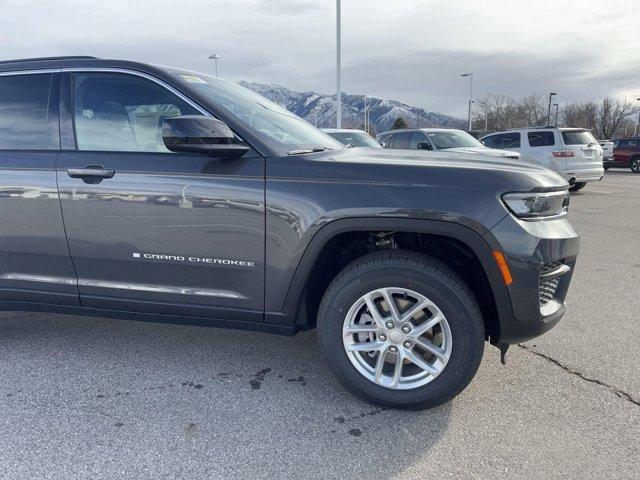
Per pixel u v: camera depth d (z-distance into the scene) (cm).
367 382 275
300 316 291
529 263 248
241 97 335
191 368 328
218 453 242
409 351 267
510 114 6506
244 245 277
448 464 233
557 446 245
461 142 1166
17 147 311
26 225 308
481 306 280
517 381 308
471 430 259
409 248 288
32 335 379
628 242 715
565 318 414
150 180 284
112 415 273
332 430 260
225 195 274
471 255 265
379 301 272
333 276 302
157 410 278
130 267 299
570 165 1248
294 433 257
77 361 337
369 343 274
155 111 296
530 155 1293
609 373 318
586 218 934
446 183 254
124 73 301
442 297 255
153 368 327
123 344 363
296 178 268
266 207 270
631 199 1226
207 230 280
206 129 258
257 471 229
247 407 281
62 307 321
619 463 232
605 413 273
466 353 258
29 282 319
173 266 291
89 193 293
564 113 6462
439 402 268
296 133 326
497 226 247
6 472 227
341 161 271
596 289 493
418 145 1173
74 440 251
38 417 271
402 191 255
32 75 315
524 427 261
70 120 305
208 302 292
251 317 289
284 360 339
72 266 309
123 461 235
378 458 238
